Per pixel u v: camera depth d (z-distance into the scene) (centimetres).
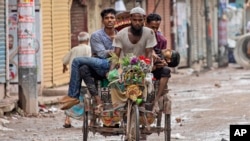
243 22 7100
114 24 1728
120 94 1600
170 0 5003
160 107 1617
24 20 2480
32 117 2455
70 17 3547
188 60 5331
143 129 1609
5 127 2194
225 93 3228
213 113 2447
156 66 1619
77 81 1670
